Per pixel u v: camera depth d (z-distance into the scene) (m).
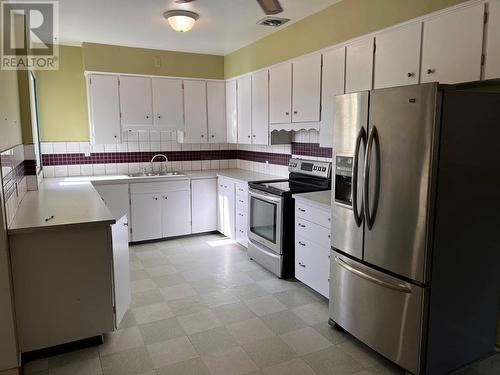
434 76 2.36
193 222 5.11
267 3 3.05
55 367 2.33
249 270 3.92
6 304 2.20
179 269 3.95
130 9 3.36
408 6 2.52
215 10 3.41
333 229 2.66
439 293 2.11
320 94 3.41
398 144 2.11
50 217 2.50
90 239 2.43
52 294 2.38
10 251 2.25
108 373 2.27
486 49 2.06
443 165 2.00
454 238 2.12
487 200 2.21
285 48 3.92
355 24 2.98
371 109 2.26
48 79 4.61
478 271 2.26
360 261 2.45
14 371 2.24
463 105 2.02
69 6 3.25
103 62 4.63
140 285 3.54
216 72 5.32
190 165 5.54
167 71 5.00
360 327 2.47
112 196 4.56
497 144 2.19
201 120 5.29
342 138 2.52
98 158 4.98
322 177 3.83
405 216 2.11
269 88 4.25
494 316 2.40
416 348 2.12
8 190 2.39
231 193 4.79
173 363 2.37
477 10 2.09
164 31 4.08
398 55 2.60
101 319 2.53
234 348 2.53
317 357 2.44
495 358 2.43
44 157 4.70
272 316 2.96
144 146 5.23
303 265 3.39
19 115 3.35
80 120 4.82
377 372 2.29
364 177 2.29
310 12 3.45
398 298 2.19
